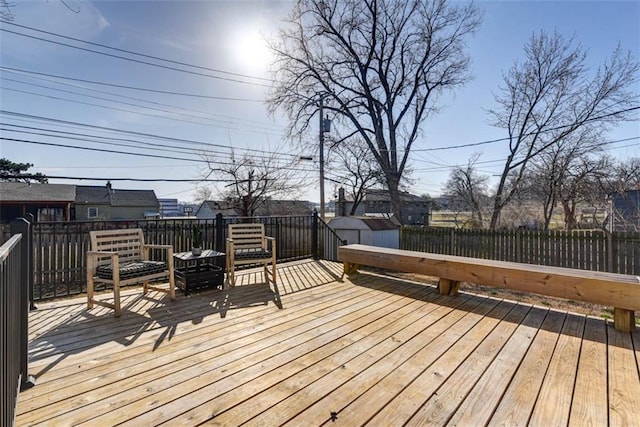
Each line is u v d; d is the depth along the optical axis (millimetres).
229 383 1905
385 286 4195
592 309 3656
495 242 6961
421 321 2951
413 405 1699
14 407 1527
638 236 5418
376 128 14000
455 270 3672
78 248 4055
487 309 3299
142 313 3129
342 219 7082
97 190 27453
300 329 2744
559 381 1950
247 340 2520
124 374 2000
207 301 3520
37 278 3734
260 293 3848
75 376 1973
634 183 10945
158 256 4637
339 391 1827
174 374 2004
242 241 4594
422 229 7938
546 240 6348
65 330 2701
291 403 1712
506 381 1944
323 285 4238
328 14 12844
